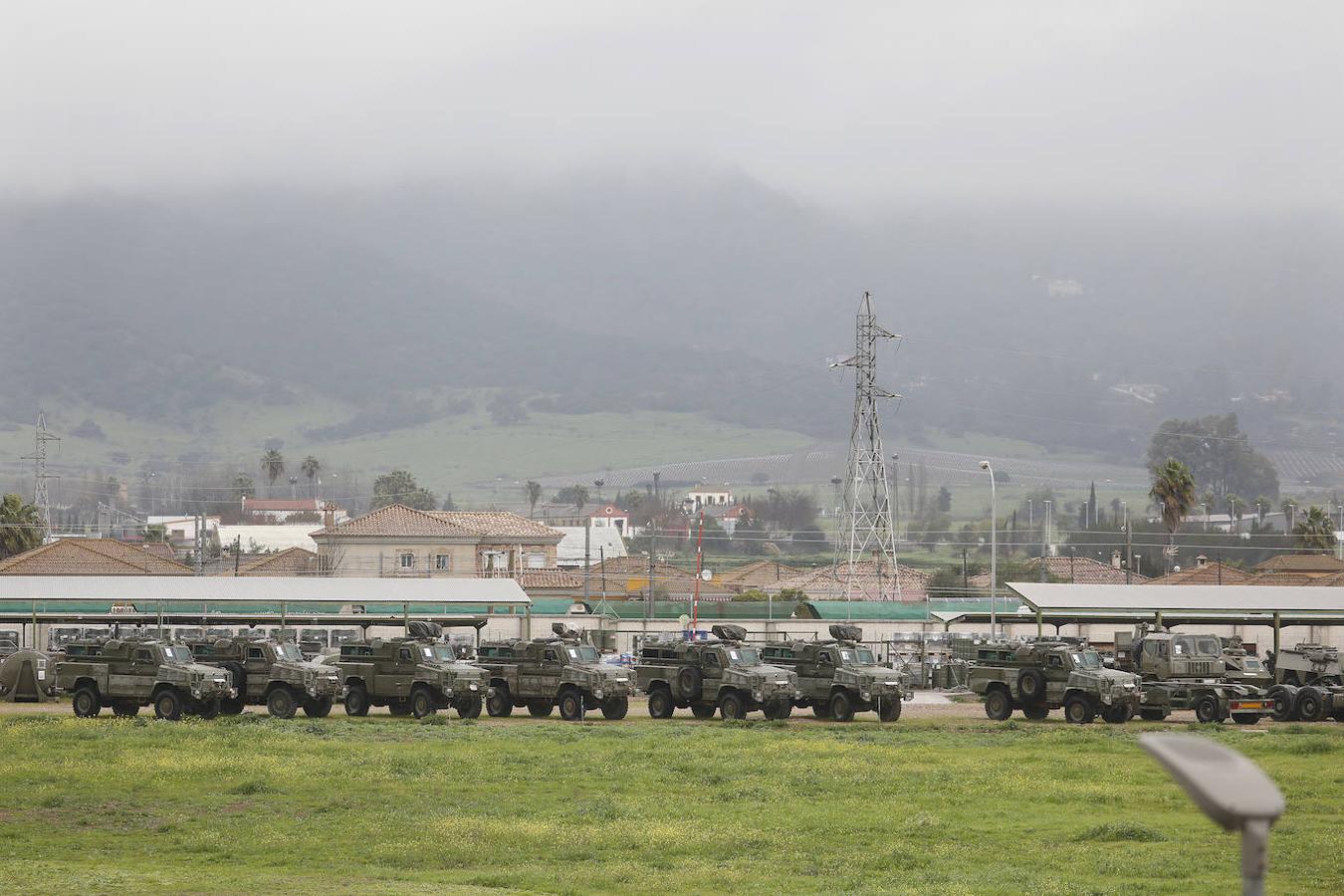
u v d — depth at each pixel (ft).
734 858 258.37
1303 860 254.88
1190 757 75.77
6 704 627.46
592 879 235.40
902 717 606.96
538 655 579.07
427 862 254.47
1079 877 239.91
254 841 274.16
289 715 558.56
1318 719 595.88
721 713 575.38
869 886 228.02
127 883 223.30
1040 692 576.61
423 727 508.53
